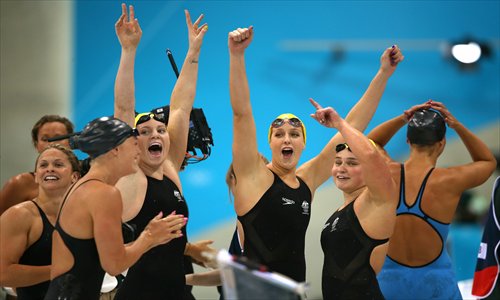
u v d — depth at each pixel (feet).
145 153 53.72
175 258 53.98
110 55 124.47
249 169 55.21
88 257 44.16
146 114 54.75
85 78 124.57
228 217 121.80
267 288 37.45
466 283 82.64
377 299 50.72
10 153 122.72
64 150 55.26
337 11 123.03
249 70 123.75
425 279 62.85
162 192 53.98
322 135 122.42
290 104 123.65
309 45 123.03
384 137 69.05
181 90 60.03
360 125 61.11
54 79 123.95
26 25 123.44
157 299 52.60
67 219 44.24
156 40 123.95
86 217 43.68
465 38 118.62
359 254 50.90
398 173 63.82
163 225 44.60
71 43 124.36
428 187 62.90
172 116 59.00
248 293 37.91
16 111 123.13
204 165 122.21
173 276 53.47
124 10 54.90
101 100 124.57
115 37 124.47
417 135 63.26
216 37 123.95
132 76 54.85
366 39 122.83
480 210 114.93
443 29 123.13
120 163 45.16
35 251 53.62
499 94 122.52
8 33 123.03
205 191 122.01
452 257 110.42
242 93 54.08
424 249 63.05
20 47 123.44
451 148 122.83
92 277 44.62
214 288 117.39
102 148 44.55
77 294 43.80
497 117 122.72
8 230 52.80
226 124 123.65
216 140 123.13
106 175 45.06
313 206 117.60
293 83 123.44
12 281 52.21
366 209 50.85
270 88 123.65
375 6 122.52
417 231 63.00
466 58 117.91
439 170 63.46
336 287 51.52
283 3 123.13
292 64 123.44
